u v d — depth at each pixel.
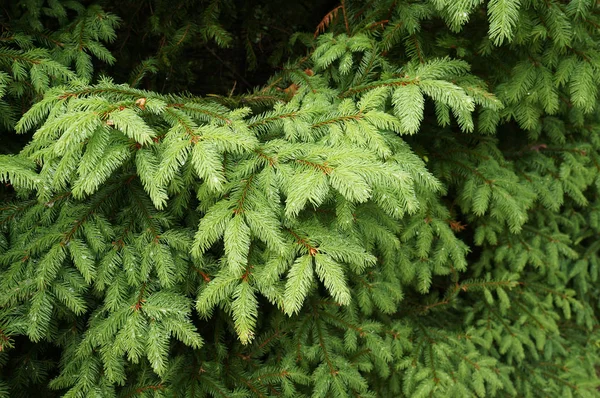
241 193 1.36
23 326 1.36
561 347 2.04
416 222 1.65
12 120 1.46
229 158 1.38
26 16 1.52
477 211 1.66
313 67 1.63
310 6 1.76
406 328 1.72
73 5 1.55
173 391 1.48
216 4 1.63
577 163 1.81
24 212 1.43
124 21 1.67
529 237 1.94
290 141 1.40
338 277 1.36
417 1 1.51
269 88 1.61
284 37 1.80
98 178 1.30
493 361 1.73
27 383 1.46
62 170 1.31
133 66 1.71
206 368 1.54
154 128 1.36
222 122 1.38
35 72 1.44
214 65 1.84
